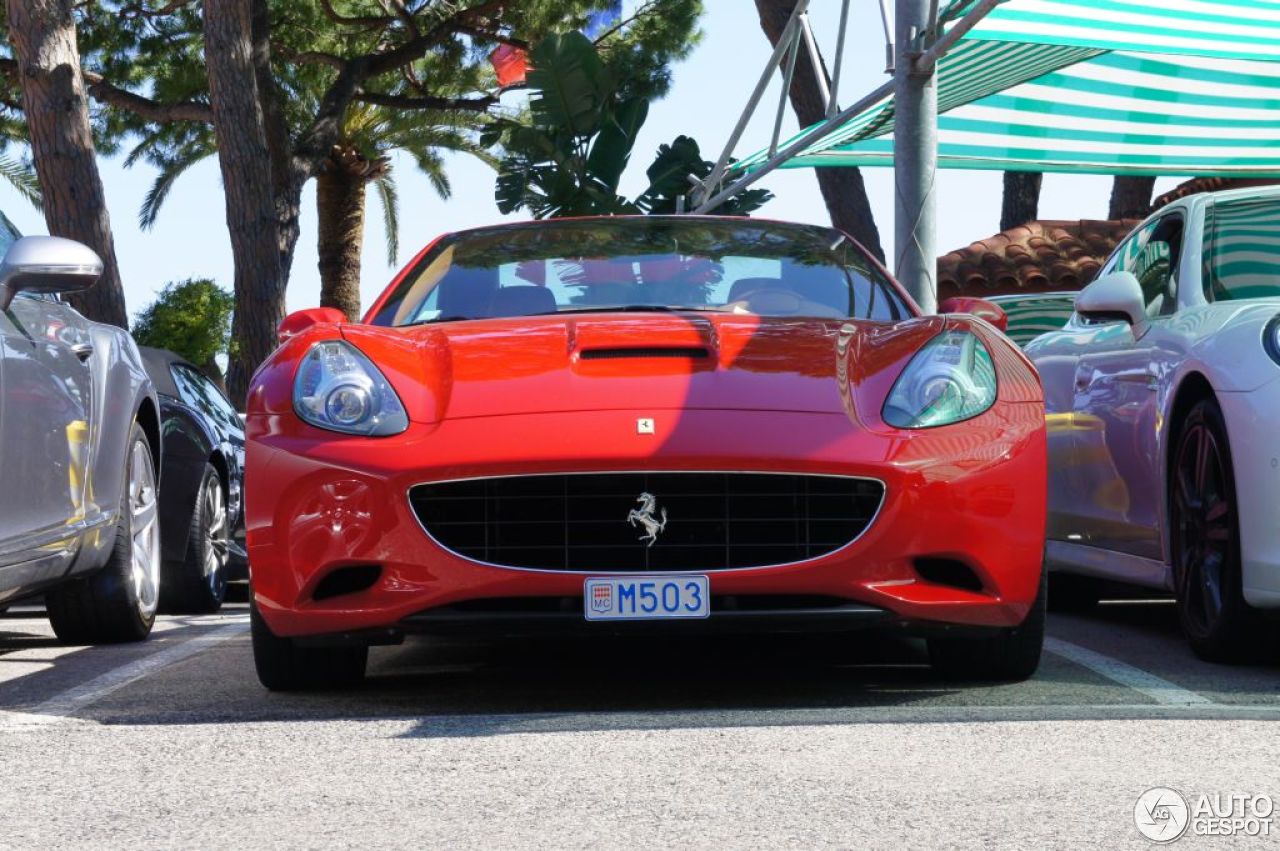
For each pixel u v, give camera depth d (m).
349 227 26.83
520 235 4.86
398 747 2.96
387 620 3.50
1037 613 3.76
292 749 2.97
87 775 2.79
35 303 4.62
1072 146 12.31
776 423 3.50
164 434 6.85
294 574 3.55
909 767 2.71
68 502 4.61
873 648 4.59
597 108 15.05
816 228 4.99
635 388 3.58
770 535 3.49
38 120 11.89
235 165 15.52
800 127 14.96
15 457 4.13
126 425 5.18
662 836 2.29
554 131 15.21
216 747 3.00
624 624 3.44
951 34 7.88
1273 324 4.15
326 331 3.91
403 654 4.68
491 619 3.47
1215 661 4.25
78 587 5.14
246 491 3.65
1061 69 11.23
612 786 2.61
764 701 3.62
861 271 4.62
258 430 3.67
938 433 3.57
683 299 4.36
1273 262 4.75
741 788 2.57
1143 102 11.75
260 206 15.56
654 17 21.14
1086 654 4.45
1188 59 11.22
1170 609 6.02
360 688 3.95
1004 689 3.77
